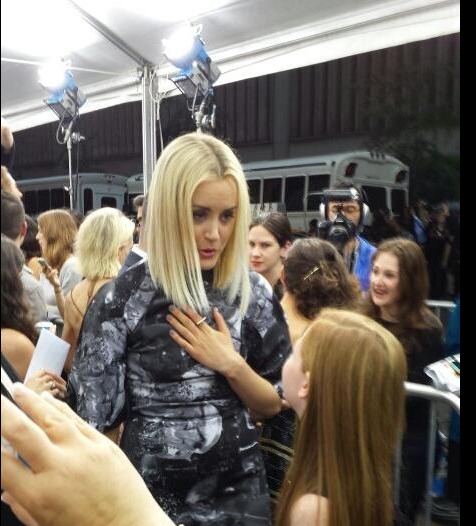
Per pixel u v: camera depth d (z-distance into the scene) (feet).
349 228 6.77
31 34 4.74
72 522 0.94
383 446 2.56
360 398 2.52
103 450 1.03
